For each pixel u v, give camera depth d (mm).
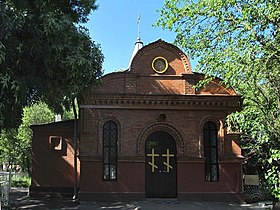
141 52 20547
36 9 11664
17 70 11750
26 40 11477
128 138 19750
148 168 19859
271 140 14219
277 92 14898
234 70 14125
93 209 16891
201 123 20109
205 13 15062
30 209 17359
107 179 19469
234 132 19828
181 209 16875
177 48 20625
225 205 18516
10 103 11492
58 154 23594
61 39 11789
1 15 10547
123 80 20188
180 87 20391
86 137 19625
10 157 38281
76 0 14578
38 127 23844
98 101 19844
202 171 19672
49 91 12781
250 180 21891
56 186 23188
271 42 13625
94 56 13555
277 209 15742
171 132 20016
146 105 20000
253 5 13430
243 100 18703
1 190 17109
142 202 18750
